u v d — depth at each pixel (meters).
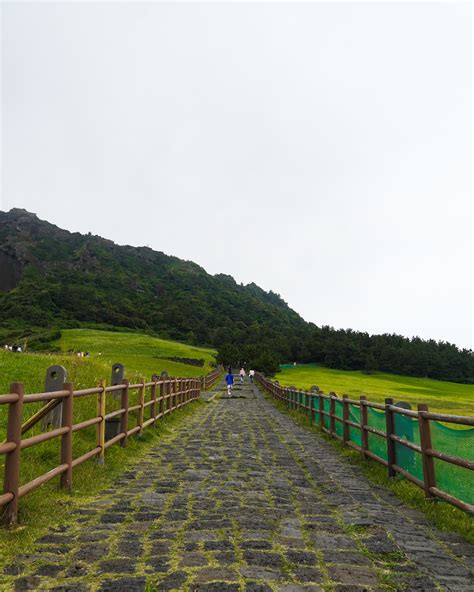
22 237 177.00
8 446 3.93
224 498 5.45
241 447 9.62
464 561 3.67
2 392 9.61
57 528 4.20
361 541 4.08
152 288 161.62
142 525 4.35
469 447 4.66
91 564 3.39
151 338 100.88
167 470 7.05
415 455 6.05
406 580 3.25
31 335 88.31
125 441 8.47
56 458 6.46
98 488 5.77
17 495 4.07
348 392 42.41
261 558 3.59
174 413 15.41
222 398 26.64
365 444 8.24
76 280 150.88
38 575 3.19
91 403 10.21
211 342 119.31
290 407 19.91
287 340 109.62
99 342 84.00
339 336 113.44
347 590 3.06
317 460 8.38
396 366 101.31
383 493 6.02
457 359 106.50
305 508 5.14
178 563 3.45
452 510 5.04
